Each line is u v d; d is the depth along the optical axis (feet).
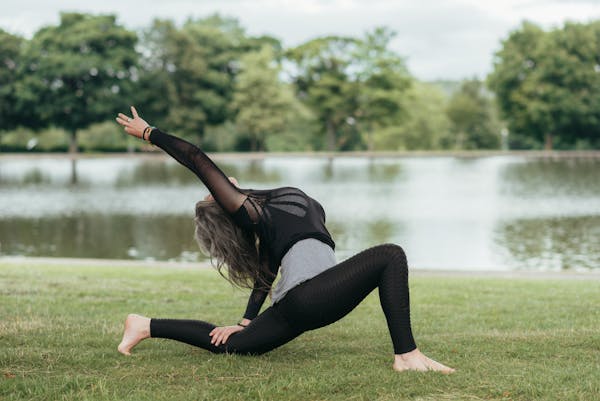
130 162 166.40
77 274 24.18
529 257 39.50
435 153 205.26
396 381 10.04
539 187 87.51
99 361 11.41
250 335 11.19
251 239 11.30
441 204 68.44
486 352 12.15
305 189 86.17
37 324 14.62
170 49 211.41
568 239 46.09
